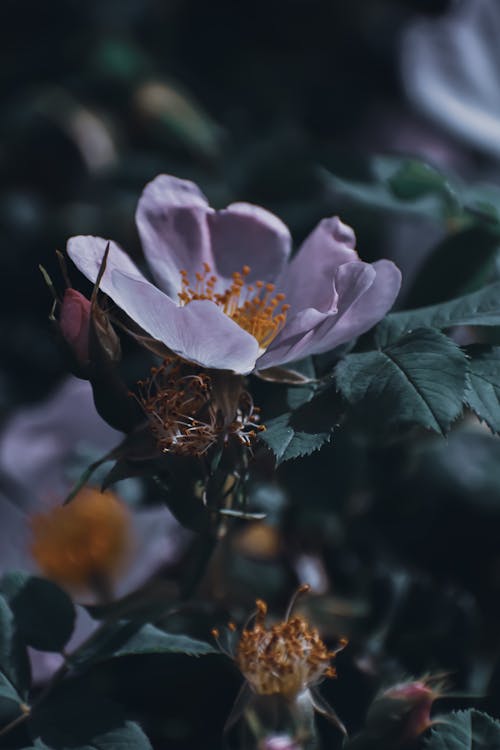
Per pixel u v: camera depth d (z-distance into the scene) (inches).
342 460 14.7
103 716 12.6
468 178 21.0
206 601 14.8
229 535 15.5
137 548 16.3
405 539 16.9
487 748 12.3
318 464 14.6
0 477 16.9
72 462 16.5
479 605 16.4
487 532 17.0
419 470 17.1
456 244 14.7
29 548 16.4
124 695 14.1
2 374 20.4
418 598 15.2
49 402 17.2
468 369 12.0
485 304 12.8
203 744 14.0
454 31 19.2
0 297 20.9
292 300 13.2
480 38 19.3
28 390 20.3
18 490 16.8
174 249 13.3
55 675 12.8
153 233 13.3
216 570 15.5
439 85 19.1
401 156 17.0
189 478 12.3
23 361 20.5
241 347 12.0
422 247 18.1
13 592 13.1
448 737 12.3
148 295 11.8
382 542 16.8
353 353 12.6
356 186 16.2
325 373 12.8
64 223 20.8
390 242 18.2
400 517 16.9
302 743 12.2
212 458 12.3
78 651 12.7
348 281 12.1
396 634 15.0
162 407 12.2
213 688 14.1
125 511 16.3
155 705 14.1
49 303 20.9
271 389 13.1
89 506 16.3
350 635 15.0
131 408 12.3
